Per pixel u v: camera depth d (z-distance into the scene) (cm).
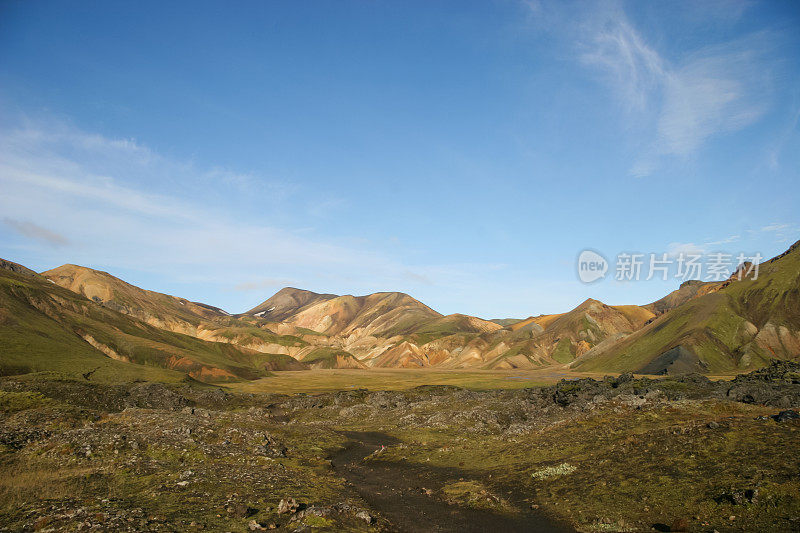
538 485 3731
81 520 2352
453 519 3100
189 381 14788
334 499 3475
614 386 9038
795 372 7369
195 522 2548
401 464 5150
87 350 15688
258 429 6719
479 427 6900
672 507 2816
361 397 12700
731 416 4594
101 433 4722
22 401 6850
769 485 2691
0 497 2775
